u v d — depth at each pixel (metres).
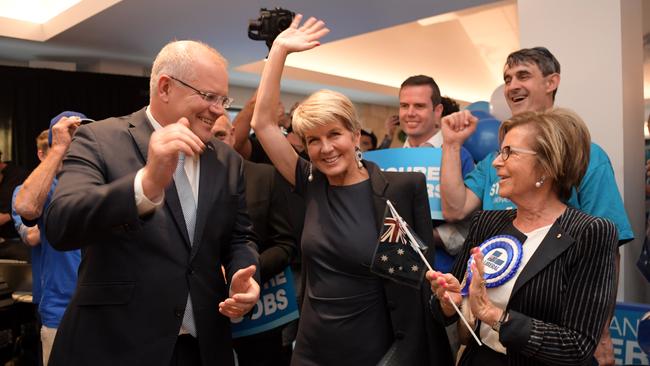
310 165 1.89
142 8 4.88
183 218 1.55
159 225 1.51
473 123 2.30
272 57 1.86
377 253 1.61
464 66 10.43
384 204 1.72
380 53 9.51
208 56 1.54
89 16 5.13
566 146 1.49
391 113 11.28
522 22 3.13
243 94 8.92
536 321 1.39
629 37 2.88
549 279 1.43
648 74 3.97
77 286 1.52
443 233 2.36
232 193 1.68
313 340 1.70
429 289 1.69
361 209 1.73
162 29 5.57
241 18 5.21
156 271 1.49
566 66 2.97
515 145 1.52
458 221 2.35
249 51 6.48
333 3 4.76
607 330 1.80
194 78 1.51
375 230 1.70
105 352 1.45
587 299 1.38
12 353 3.82
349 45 9.10
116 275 1.47
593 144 2.08
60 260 2.54
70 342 1.46
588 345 1.36
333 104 1.67
